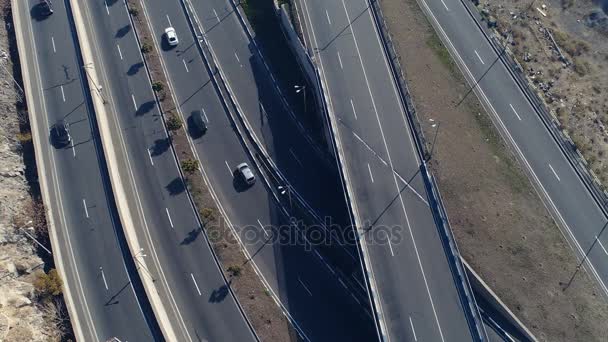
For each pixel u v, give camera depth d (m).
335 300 74.38
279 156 86.56
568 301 70.62
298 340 70.94
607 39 104.12
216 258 76.19
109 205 78.88
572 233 76.06
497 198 77.50
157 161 84.81
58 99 89.12
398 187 73.44
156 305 70.38
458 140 82.06
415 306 64.81
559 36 102.75
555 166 81.75
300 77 94.31
